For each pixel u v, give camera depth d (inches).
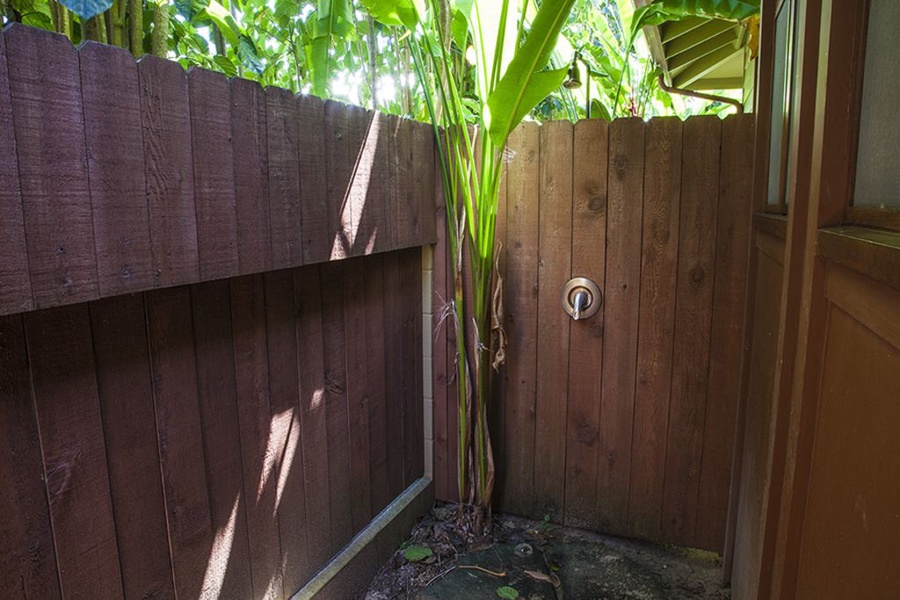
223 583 55.4
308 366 65.5
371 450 80.2
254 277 56.3
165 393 47.3
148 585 47.1
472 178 79.4
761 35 69.0
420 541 88.0
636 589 77.9
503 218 87.3
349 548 75.7
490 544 87.1
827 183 33.6
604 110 127.8
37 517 38.1
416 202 80.3
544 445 92.1
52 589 39.4
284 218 54.2
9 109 31.8
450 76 76.0
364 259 75.0
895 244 21.9
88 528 41.7
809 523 34.9
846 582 27.5
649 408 85.7
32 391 37.1
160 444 47.1
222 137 46.5
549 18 59.7
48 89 33.7
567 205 84.3
